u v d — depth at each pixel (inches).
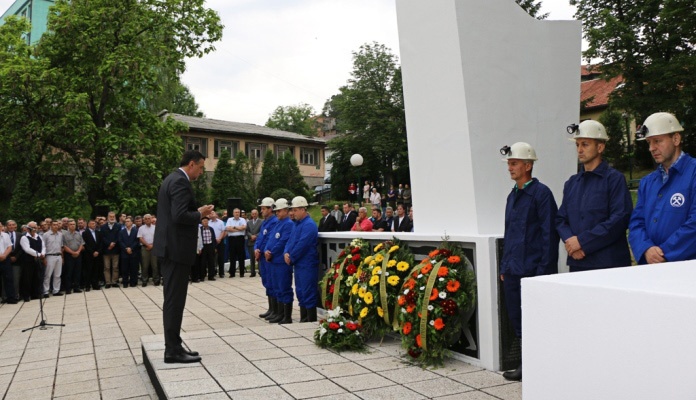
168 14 815.7
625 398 64.6
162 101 1146.7
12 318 377.7
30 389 196.1
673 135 132.3
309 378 166.1
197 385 159.5
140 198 788.0
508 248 165.9
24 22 866.8
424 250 212.4
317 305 318.0
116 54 738.2
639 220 137.3
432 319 179.0
